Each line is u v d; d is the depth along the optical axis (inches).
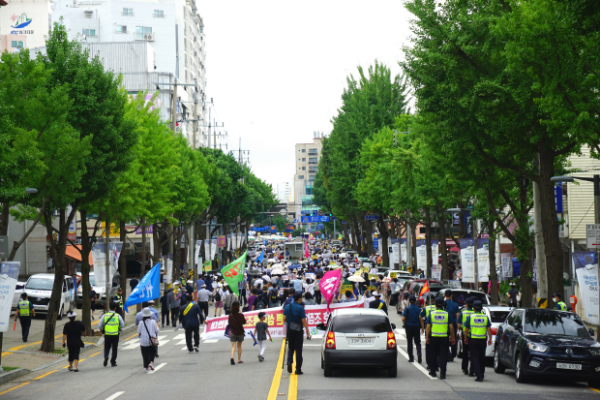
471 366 631.2
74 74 888.9
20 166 657.6
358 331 598.2
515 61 629.3
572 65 577.6
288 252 3299.7
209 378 609.6
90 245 1103.6
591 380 595.2
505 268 1326.3
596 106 576.4
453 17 791.7
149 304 702.5
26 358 840.3
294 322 626.8
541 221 840.3
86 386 593.6
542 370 573.3
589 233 765.9
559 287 770.2
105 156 893.8
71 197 814.5
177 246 2106.3
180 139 1891.0
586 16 510.6
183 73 4419.3
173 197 1806.1
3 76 750.5
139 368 721.0
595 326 1149.7
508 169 888.9
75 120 866.8
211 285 1784.0
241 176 3134.8
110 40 4168.3
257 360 759.7
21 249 1883.6
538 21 581.0
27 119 752.3
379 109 2667.3
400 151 1589.6
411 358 732.0
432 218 1676.9
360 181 2522.1
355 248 4097.0
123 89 1167.0
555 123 603.8
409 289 1323.8
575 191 1279.5
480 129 764.6
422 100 810.2
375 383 567.8
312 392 510.6
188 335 868.0
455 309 703.7
